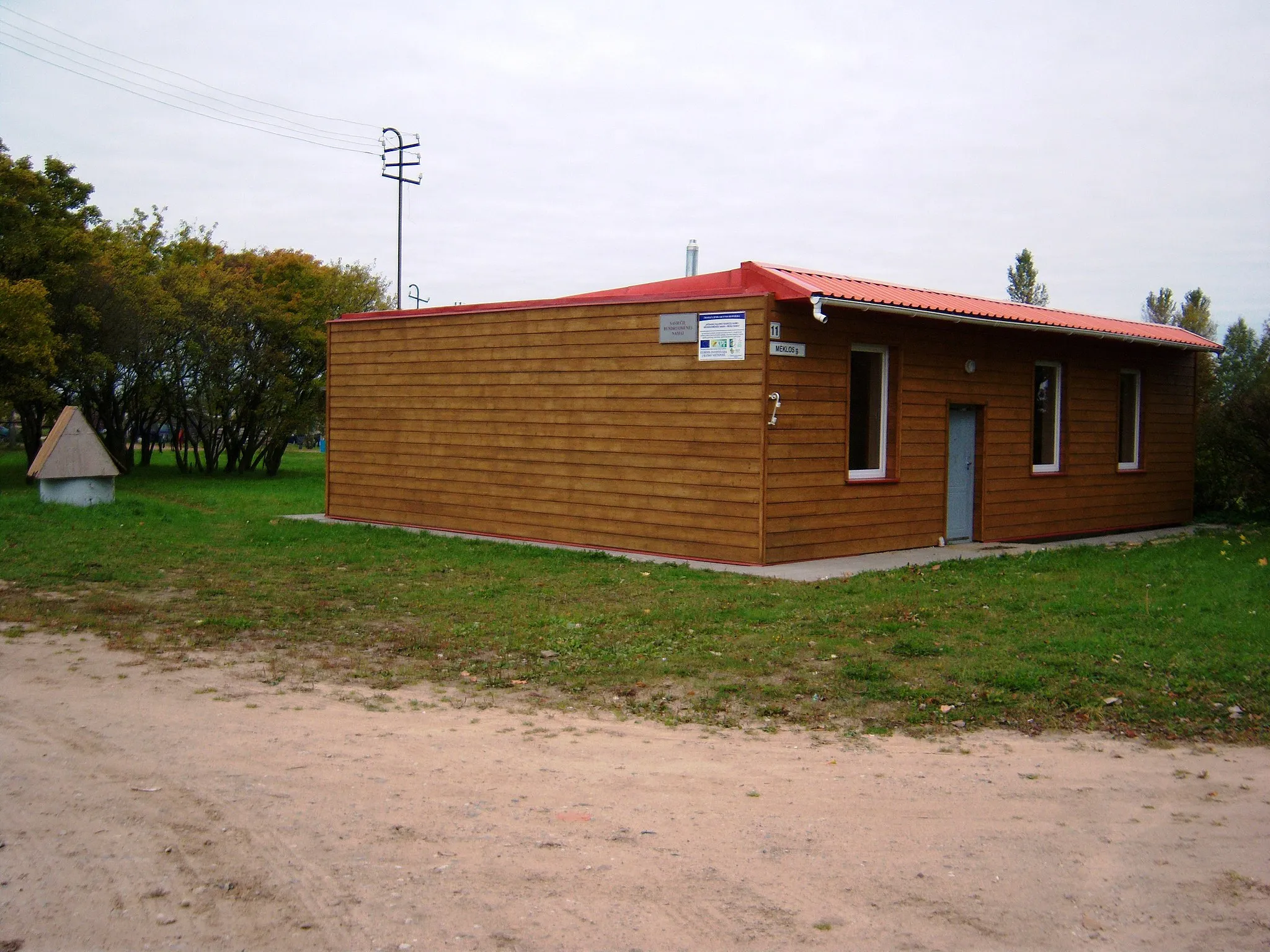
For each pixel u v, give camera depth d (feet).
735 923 12.66
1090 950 12.17
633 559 43.32
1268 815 16.60
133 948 11.70
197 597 33.94
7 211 80.33
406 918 12.58
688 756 19.19
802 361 42.34
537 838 15.11
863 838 15.40
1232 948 12.28
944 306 46.29
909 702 22.61
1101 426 59.52
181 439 111.55
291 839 14.83
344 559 42.73
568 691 23.45
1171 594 34.01
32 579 36.37
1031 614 30.86
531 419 49.73
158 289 93.40
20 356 74.33
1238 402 67.00
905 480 47.34
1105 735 20.71
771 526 41.47
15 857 13.98
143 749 18.75
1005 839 15.48
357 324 58.44
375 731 20.25
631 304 45.47
